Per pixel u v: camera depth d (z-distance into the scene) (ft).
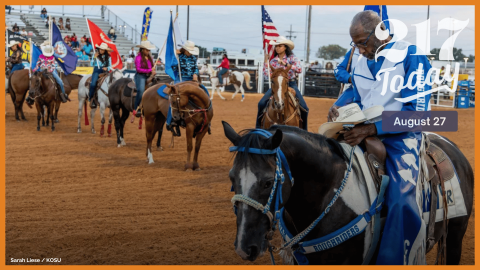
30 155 33.24
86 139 40.93
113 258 15.19
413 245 9.54
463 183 11.47
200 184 25.66
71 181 26.08
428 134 12.65
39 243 16.48
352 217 9.59
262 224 8.29
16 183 25.40
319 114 61.11
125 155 34.04
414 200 9.68
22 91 50.60
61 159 32.17
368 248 9.77
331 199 9.62
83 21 138.72
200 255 15.58
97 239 16.98
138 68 35.06
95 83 42.39
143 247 16.28
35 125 48.80
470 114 64.18
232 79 81.35
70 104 70.59
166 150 36.22
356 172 9.93
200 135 29.09
